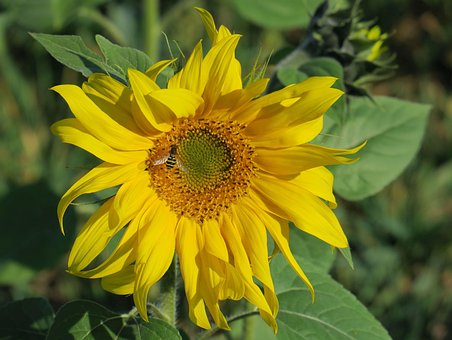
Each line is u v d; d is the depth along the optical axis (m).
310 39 0.78
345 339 0.72
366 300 1.06
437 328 1.06
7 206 0.96
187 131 0.69
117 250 0.67
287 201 0.68
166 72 0.68
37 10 1.03
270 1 0.93
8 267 0.94
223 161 0.69
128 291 0.67
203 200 0.69
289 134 0.67
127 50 0.68
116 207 0.65
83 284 1.04
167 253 0.68
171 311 0.71
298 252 0.81
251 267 0.68
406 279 1.09
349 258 0.67
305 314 0.73
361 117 0.84
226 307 0.87
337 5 0.77
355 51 0.77
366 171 0.84
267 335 0.87
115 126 0.66
